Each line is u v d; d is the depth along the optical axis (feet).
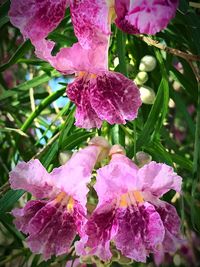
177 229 0.38
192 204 0.43
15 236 0.54
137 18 0.35
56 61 0.39
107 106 0.39
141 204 0.38
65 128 0.48
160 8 0.35
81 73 0.40
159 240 0.37
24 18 0.38
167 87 0.46
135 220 0.37
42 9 0.38
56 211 0.39
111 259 0.41
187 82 0.51
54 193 0.39
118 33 0.43
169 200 0.55
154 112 0.45
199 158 0.46
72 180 0.38
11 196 0.43
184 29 0.50
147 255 0.37
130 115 0.38
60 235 0.38
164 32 0.51
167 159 0.46
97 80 0.39
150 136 0.45
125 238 0.37
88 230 0.37
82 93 0.40
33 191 0.39
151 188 0.38
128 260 0.41
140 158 0.42
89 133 0.48
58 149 0.47
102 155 0.41
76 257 0.51
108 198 0.37
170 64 0.51
